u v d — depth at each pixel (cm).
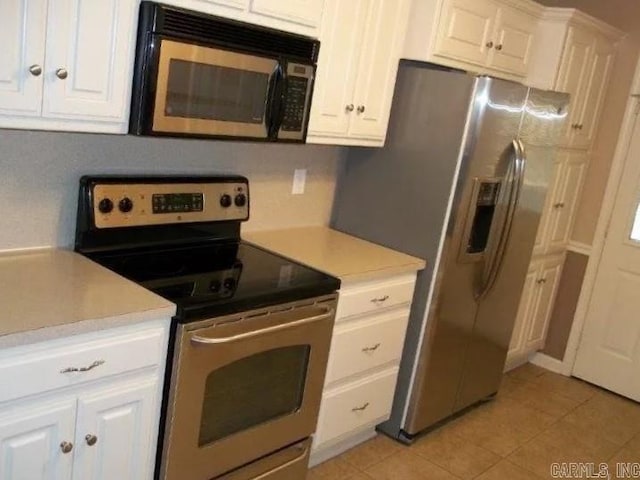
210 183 251
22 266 196
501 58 327
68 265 204
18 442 160
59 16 166
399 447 306
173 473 199
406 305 292
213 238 260
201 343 193
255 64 214
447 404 324
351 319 262
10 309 163
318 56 241
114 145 223
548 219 383
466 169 277
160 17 183
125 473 188
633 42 384
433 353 297
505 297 334
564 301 424
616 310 404
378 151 305
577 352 421
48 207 211
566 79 356
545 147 320
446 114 280
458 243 287
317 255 269
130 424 185
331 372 261
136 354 180
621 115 392
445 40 286
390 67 279
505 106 284
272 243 277
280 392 233
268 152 280
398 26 275
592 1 394
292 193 299
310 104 243
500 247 306
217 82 205
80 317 165
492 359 346
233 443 217
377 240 308
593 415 372
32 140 201
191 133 203
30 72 163
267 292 213
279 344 221
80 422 172
